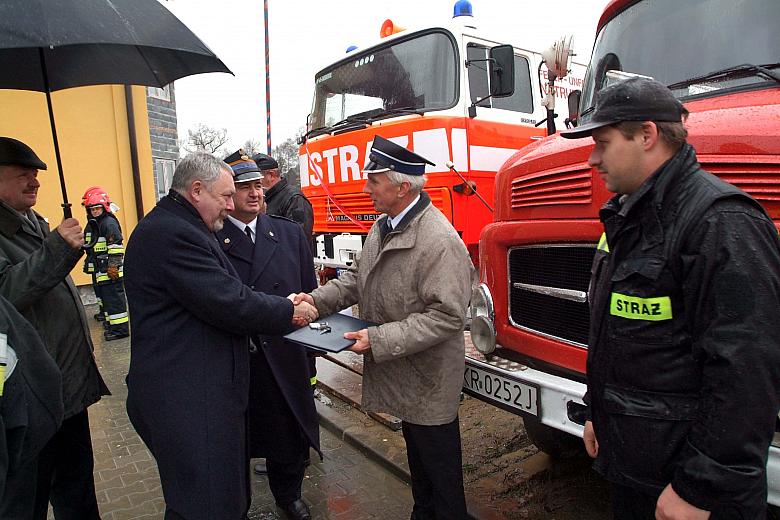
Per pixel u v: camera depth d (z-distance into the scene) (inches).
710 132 70.7
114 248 252.1
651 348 55.0
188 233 77.7
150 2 82.1
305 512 112.0
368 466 136.2
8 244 89.7
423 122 189.3
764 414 47.5
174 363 78.6
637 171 55.8
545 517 109.5
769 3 89.7
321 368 202.2
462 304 86.0
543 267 99.7
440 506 92.0
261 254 108.8
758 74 85.0
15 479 76.1
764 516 50.3
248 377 87.2
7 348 64.8
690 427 53.1
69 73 104.8
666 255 53.2
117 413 173.2
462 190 190.7
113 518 115.8
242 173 103.9
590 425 71.7
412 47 204.4
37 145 297.1
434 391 89.3
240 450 83.1
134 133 327.9
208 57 87.1
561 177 91.0
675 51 101.0
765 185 66.4
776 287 47.9
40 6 69.1
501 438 144.4
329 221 235.9
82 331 97.8
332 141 224.8
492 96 183.0
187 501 77.3
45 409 73.4
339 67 235.5
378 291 93.7
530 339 102.7
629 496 63.7
